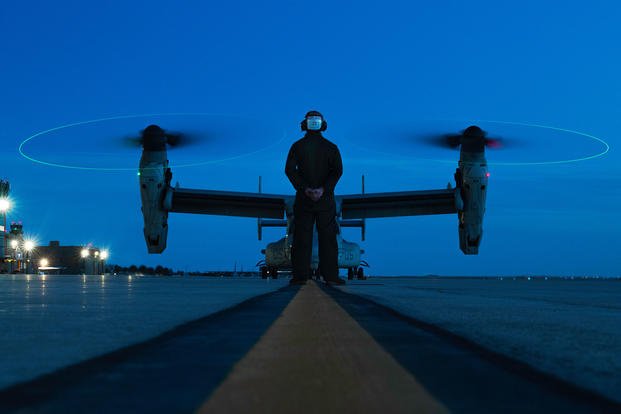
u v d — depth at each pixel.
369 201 48.78
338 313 8.63
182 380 3.56
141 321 7.41
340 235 45.81
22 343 5.30
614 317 8.57
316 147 26.23
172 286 23.58
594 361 4.38
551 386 3.40
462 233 40.72
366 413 2.76
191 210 49.59
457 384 3.46
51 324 7.05
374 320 7.53
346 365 4.12
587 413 2.77
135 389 3.29
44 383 3.45
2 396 3.10
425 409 2.84
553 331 6.48
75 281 34.59
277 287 22.34
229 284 27.95
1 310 9.40
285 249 44.00
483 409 2.84
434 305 10.77
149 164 40.12
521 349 4.98
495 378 3.65
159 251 40.84
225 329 6.44
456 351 4.82
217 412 2.77
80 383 3.46
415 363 4.22
